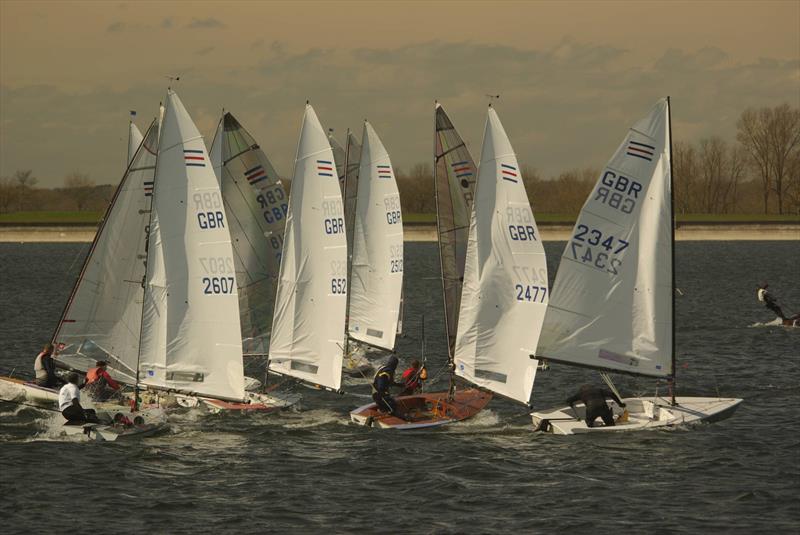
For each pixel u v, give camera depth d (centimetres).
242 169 14838
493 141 11475
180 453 10631
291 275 12494
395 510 8900
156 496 9225
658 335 11438
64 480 9650
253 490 9425
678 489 9450
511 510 8894
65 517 8650
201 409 12512
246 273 15000
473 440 11200
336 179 12394
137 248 12569
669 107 11250
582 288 11431
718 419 11925
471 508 8938
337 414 12556
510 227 11550
